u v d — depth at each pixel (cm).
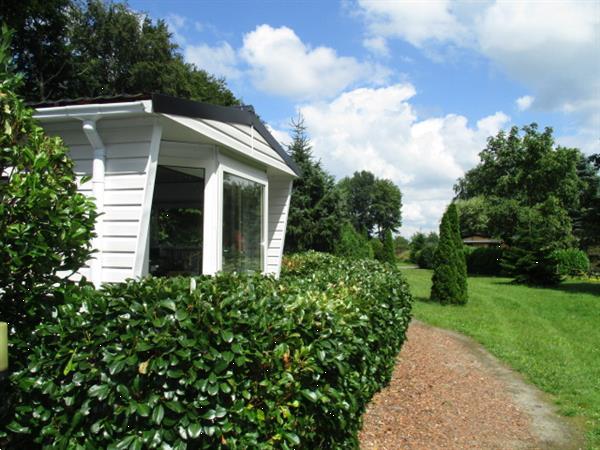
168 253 706
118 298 250
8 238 238
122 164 438
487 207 3394
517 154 3234
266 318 261
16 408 234
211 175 547
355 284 484
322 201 1781
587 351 770
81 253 278
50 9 1736
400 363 639
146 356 229
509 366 676
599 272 2464
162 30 2402
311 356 262
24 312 261
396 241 6444
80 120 436
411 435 411
